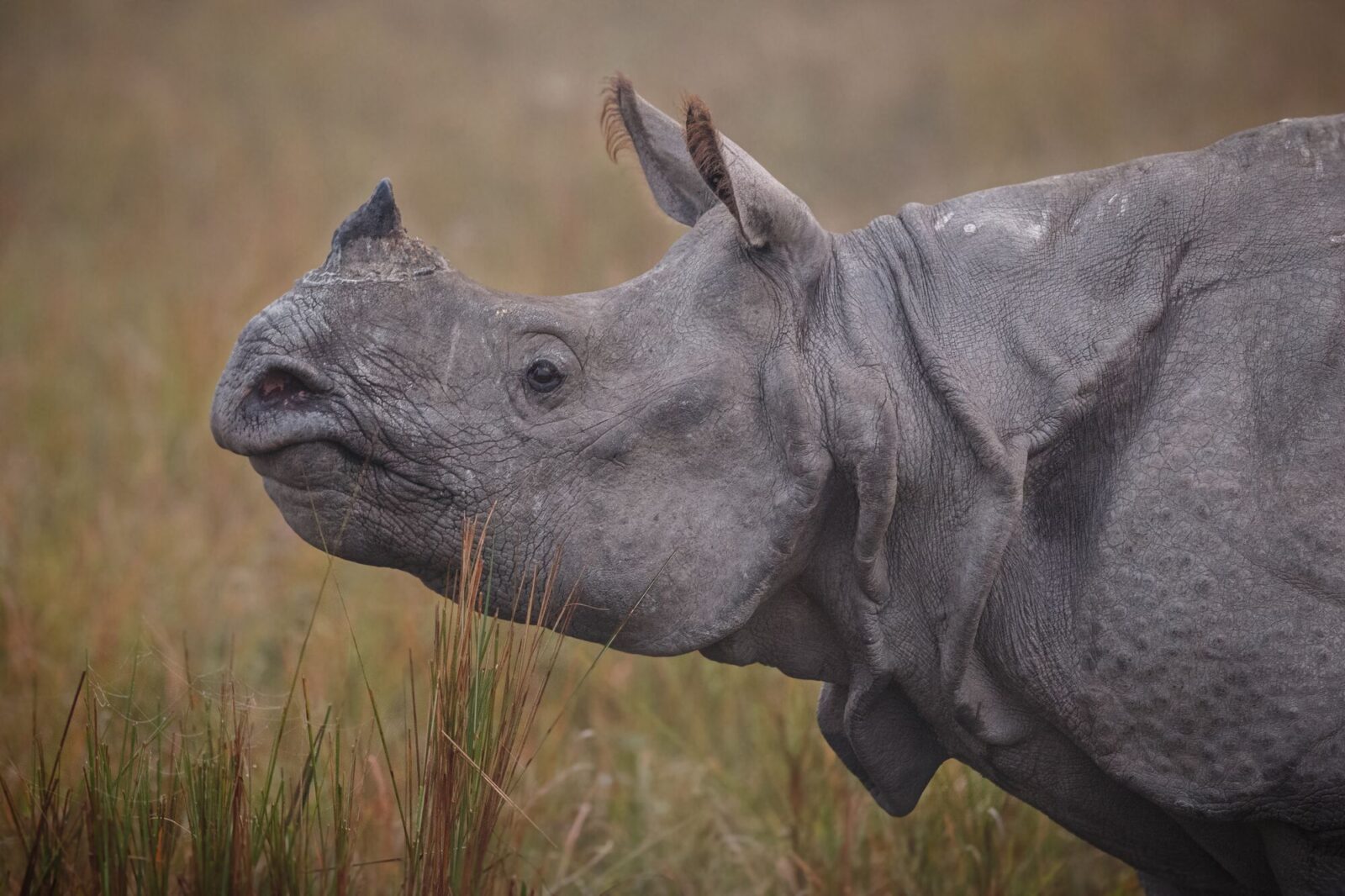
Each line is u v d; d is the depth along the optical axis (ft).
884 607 37.45
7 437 86.38
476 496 36.40
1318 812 33.42
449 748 37.06
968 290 37.17
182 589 70.23
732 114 154.81
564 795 58.90
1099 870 54.85
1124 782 35.17
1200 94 149.79
